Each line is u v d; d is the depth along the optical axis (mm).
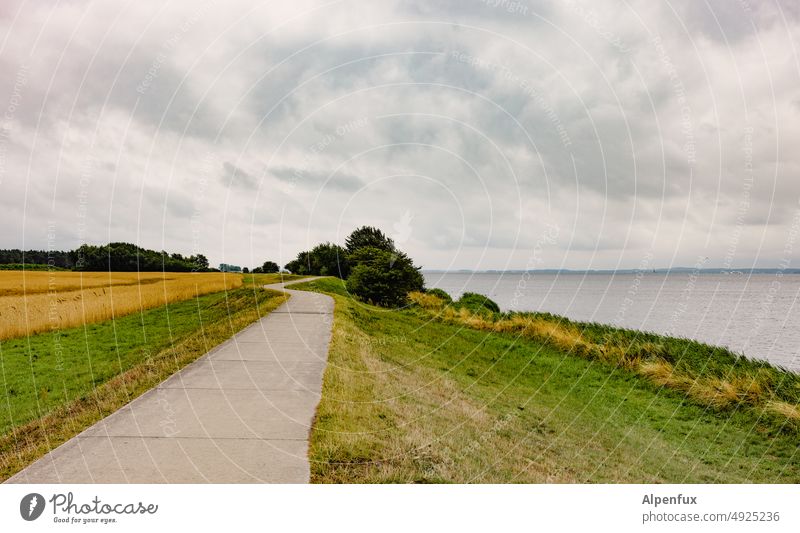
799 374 10148
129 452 4617
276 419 5496
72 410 6191
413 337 15953
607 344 13922
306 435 5078
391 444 5336
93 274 47469
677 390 10477
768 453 7332
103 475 4188
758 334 24062
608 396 10438
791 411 8375
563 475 5828
